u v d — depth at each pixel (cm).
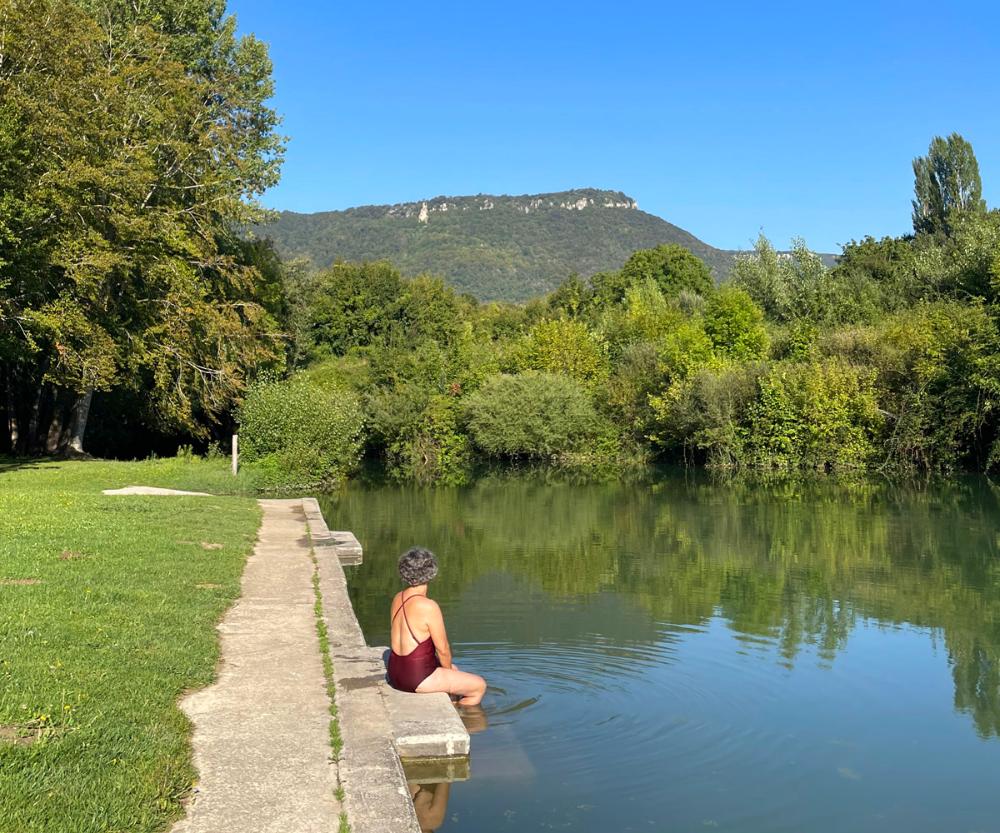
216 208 3091
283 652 802
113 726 558
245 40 3475
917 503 2566
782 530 2056
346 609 977
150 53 2980
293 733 599
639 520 2262
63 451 3372
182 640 791
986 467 3312
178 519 1566
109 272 2608
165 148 3012
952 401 3300
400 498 2848
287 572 1201
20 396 3741
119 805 457
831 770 683
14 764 484
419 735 628
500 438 4284
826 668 954
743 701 841
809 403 3616
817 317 5266
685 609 1241
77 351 2622
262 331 3391
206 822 464
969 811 615
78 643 725
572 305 8019
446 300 8112
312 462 3055
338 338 7244
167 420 3381
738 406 3872
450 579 1479
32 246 2411
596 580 1466
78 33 2509
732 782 654
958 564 1608
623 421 4434
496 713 782
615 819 586
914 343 3525
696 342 4475
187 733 591
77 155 2488
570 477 3694
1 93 2312
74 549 1152
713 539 1933
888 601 1299
